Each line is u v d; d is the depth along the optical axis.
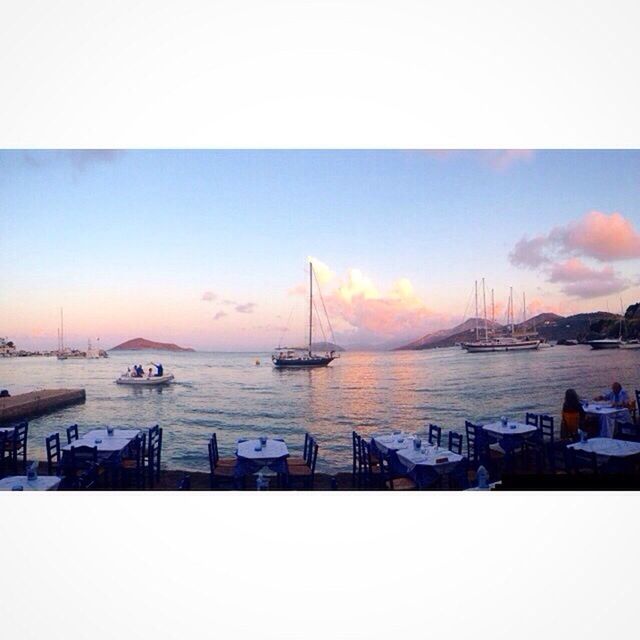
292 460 8.83
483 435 8.39
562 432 9.26
